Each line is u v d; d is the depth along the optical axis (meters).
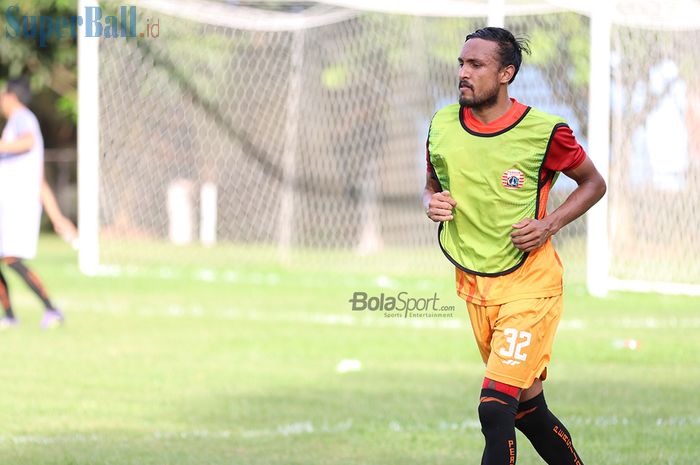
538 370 14.78
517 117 14.86
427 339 36.59
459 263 15.23
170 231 81.94
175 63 70.69
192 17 64.25
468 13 52.66
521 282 14.84
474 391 26.75
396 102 75.75
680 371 29.69
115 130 64.94
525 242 14.53
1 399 25.22
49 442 20.70
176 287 53.66
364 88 75.81
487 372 14.77
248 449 20.23
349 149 78.19
